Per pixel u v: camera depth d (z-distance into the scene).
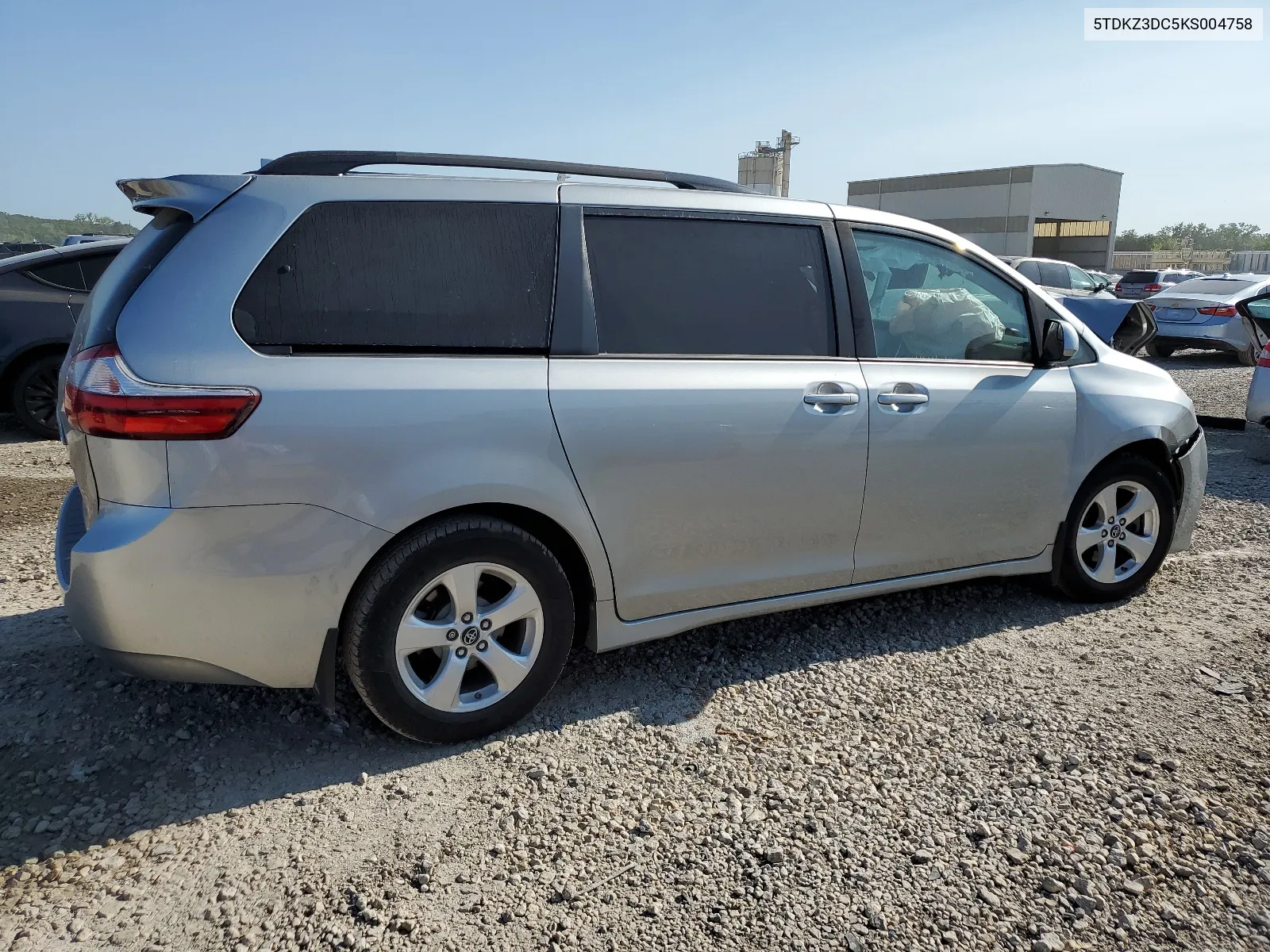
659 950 2.10
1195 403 9.85
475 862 2.39
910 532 3.57
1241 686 3.31
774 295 3.31
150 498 2.46
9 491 5.89
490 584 2.95
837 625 3.87
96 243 7.68
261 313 2.59
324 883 2.30
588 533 2.96
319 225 2.70
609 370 2.97
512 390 2.79
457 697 2.87
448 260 2.82
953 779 2.76
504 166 3.03
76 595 2.53
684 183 3.41
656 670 3.46
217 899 2.24
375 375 2.65
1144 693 3.27
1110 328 8.90
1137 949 2.11
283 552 2.55
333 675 2.72
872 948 2.11
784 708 3.19
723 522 3.19
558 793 2.69
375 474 2.62
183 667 2.59
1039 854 2.43
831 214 3.51
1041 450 3.78
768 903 2.25
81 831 2.47
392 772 2.79
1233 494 6.10
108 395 2.43
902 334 3.58
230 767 2.79
